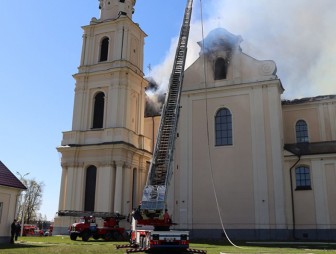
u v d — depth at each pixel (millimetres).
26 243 23781
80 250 18016
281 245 22234
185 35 27953
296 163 29625
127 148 37469
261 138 29922
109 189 36219
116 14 42875
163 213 16938
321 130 35188
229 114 31578
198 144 31688
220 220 29422
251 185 29375
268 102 30438
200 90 32531
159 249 15453
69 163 38281
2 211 23047
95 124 39781
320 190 28484
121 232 29406
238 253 16375
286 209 28594
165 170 19141
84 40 42562
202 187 30594
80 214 29125
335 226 27594
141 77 42219
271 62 31094
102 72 40031
